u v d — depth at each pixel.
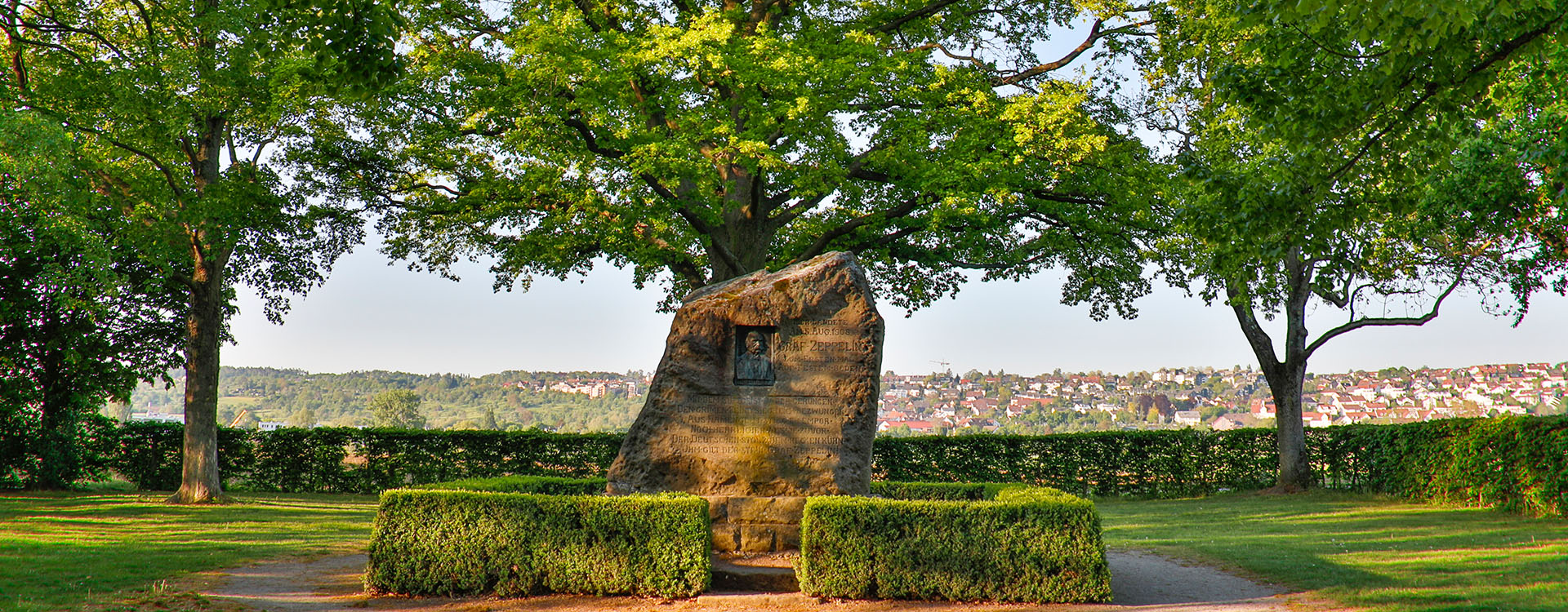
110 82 15.39
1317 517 16.20
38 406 20.83
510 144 17.72
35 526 13.44
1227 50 18.39
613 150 19.45
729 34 17.09
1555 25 9.23
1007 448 24.00
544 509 8.56
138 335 21.39
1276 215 11.31
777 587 8.70
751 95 18.06
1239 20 9.12
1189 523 16.14
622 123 18.30
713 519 9.70
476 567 8.49
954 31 23.14
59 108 16.12
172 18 16.17
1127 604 8.22
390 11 9.71
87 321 20.05
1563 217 15.43
